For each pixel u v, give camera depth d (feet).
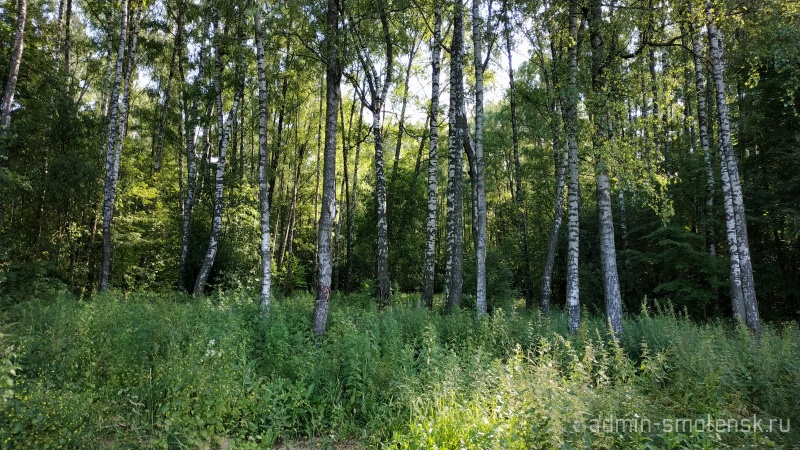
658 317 36.63
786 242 58.18
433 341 26.73
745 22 43.45
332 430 20.74
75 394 17.65
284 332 27.76
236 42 54.19
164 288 70.54
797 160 52.06
